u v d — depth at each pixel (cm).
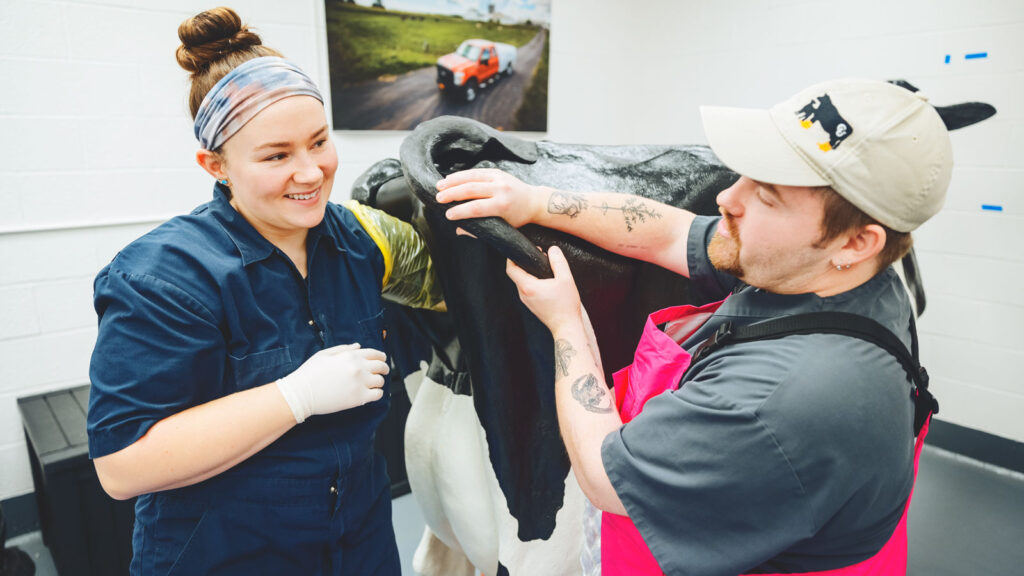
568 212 85
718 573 65
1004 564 188
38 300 202
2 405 202
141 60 205
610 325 96
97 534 174
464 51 274
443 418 114
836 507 63
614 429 76
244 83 71
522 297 83
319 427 85
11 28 183
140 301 72
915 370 70
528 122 304
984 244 231
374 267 94
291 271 84
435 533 133
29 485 211
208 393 78
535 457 101
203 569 82
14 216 193
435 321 109
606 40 321
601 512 100
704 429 64
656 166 102
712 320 80
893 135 59
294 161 75
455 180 78
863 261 67
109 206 208
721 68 300
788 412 61
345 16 242
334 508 89
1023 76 212
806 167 61
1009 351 232
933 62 231
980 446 245
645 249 91
